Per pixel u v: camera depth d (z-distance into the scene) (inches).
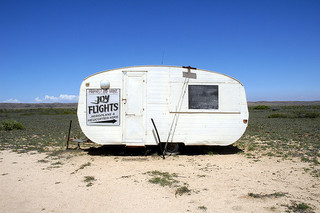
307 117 1267.2
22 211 169.6
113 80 346.9
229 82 354.9
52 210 171.5
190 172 266.7
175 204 180.4
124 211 169.8
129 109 345.1
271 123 906.7
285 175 253.8
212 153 362.3
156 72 347.9
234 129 351.9
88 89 346.9
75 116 1675.7
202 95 350.6
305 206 172.4
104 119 345.1
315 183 228.1
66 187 217.5
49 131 673.0
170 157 343.6
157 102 346.0
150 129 344.2
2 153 365.1
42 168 281.4
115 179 240.4
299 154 352.2
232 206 176.2
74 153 366.9
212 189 211.6
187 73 349.4
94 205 179.6
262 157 338.6
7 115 1866.4
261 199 189.0
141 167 288.2
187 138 347.3
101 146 426.0
